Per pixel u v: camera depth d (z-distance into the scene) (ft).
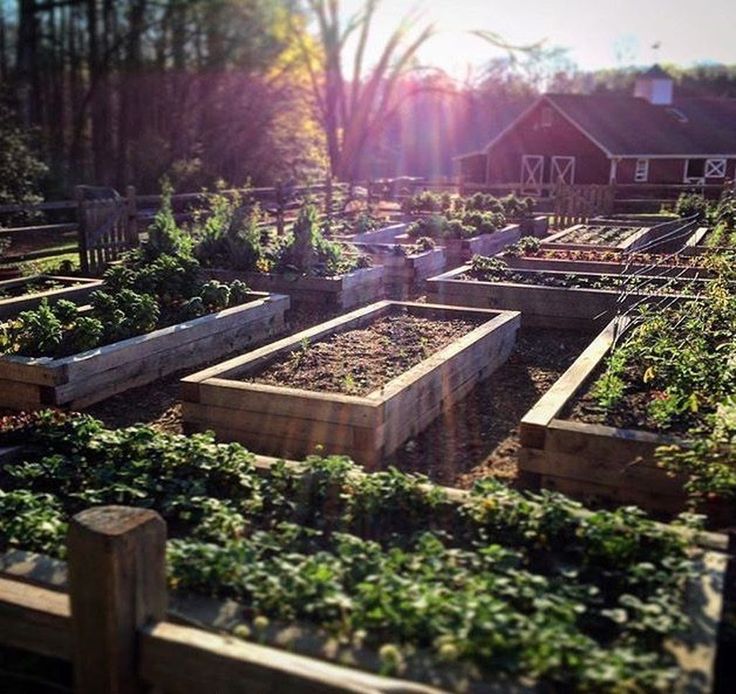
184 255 28.45
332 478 12.32
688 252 40.75
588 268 36.81
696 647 8.28
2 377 18.95
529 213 61.67
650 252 43.75
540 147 111.65
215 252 33.73
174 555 9.88
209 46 96.78
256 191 60.34
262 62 102.17
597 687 7.47
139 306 21.97
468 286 29.32
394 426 16.05
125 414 19.06
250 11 98.99
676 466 12.62
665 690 7.47
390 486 11.99
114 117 92.68
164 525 7.73
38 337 19.70
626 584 9.80
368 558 9.96
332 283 30.37
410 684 7.09
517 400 19.84
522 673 7.72
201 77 97.25
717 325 22.21
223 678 7.23
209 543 10.85
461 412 18.86
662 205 71.87
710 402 15.49
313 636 8.50
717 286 24.32
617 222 58.59
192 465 13.19
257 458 13.55
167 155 89.51
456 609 8.33
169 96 95.91
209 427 16.98
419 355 19.89
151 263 30.86
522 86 158.20
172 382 21.57
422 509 11.78
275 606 9.02
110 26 91.04
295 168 106.52
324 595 8.94
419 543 10.55
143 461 13.38
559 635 7.98
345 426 15.44
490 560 9.85
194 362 23.09
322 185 75.56
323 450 15.74
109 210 40.14
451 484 14.61
